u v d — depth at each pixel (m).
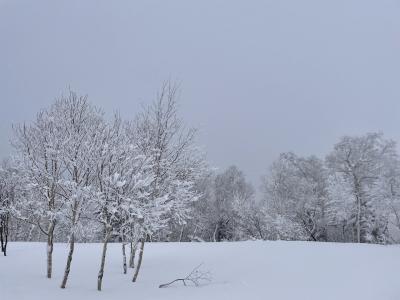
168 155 16.25
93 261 18.98
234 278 15.27
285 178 51.28
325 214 45.69
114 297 12.28
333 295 12.73
